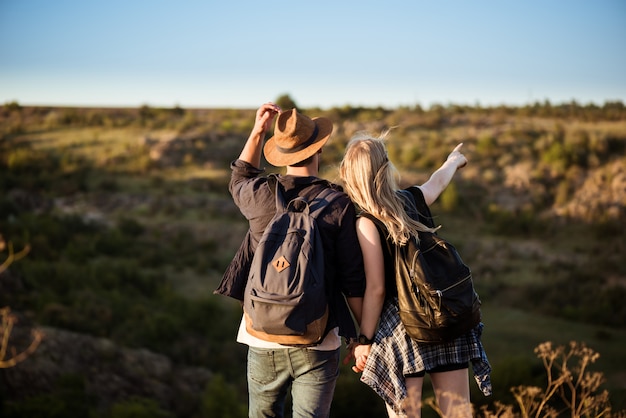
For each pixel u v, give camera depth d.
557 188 63.19
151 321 30.56
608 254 48.19
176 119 104.31
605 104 100.06
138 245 50.53
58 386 21.50
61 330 26.64
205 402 22.11
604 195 60.22
